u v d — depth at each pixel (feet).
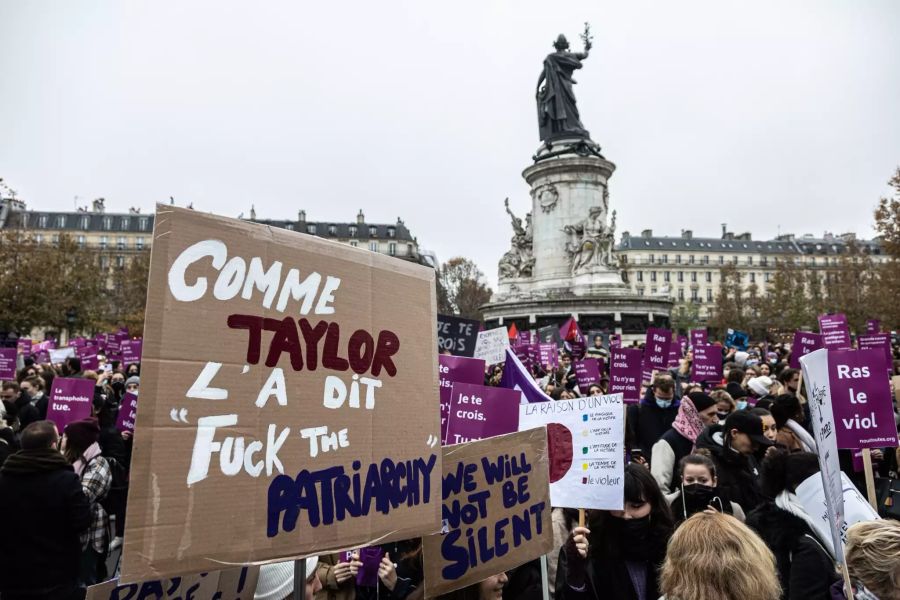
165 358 8.09
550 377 51.83
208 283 8.62
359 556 15.72
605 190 137.90
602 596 15.05
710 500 17.56
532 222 142.31
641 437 30.37
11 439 28.25
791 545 14.44
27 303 146.61
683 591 9.52
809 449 19.33
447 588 12.71
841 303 194.59
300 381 9.50
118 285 244.42
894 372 41.91
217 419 8.48
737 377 40.65
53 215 355.36
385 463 10.50
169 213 8.32
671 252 447.42
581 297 122.83
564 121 140.87
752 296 264.93
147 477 7.74
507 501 13.80
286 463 9.14
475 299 314.14
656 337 48.67
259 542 8.67
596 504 15.23
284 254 9.53
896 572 10.59
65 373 49.11
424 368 11.46
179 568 7.85
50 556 16.37
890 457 25.93
